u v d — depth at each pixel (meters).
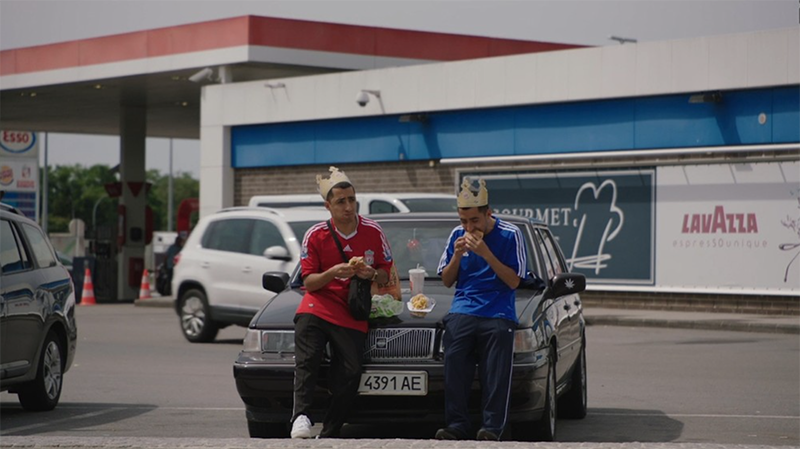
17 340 16.14
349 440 11.12
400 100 44.25
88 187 186.88
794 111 35.69
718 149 36.97
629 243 39.19
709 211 37.41
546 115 41.00
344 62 49.59
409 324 12.66
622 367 23.48
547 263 15.31
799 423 16.09
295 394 12.27
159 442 11.17
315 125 46.94
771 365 23.95
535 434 13.20
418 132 44.16
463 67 42.62
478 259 12.24
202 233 29.45
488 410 12.06
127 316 41.09
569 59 40.09
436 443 10.89
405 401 12.49
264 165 48.44
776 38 35.69
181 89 54.78
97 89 54.69
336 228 12.60
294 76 52.12
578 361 16.16
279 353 12.95
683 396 19.05
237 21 47.34
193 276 29.16
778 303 36.06
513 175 41.84
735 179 36.84
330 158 46.53
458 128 43.16
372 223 12.77
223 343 29.20
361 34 50.12
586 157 39.84
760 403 18.22
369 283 12.38
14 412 17.11
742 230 36.72
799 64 35.25
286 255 26.91
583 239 40.25
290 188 47.78
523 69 41.19
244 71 50.31
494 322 12.08
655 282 38.66
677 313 37.41
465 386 12.12
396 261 14.74
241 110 48.66
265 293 27.61
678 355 26.00
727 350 27.20
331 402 12.45
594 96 39.53
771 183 36.09
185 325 29.38
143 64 49.81
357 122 45.75
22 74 53.81
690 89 37.44
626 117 39.12
